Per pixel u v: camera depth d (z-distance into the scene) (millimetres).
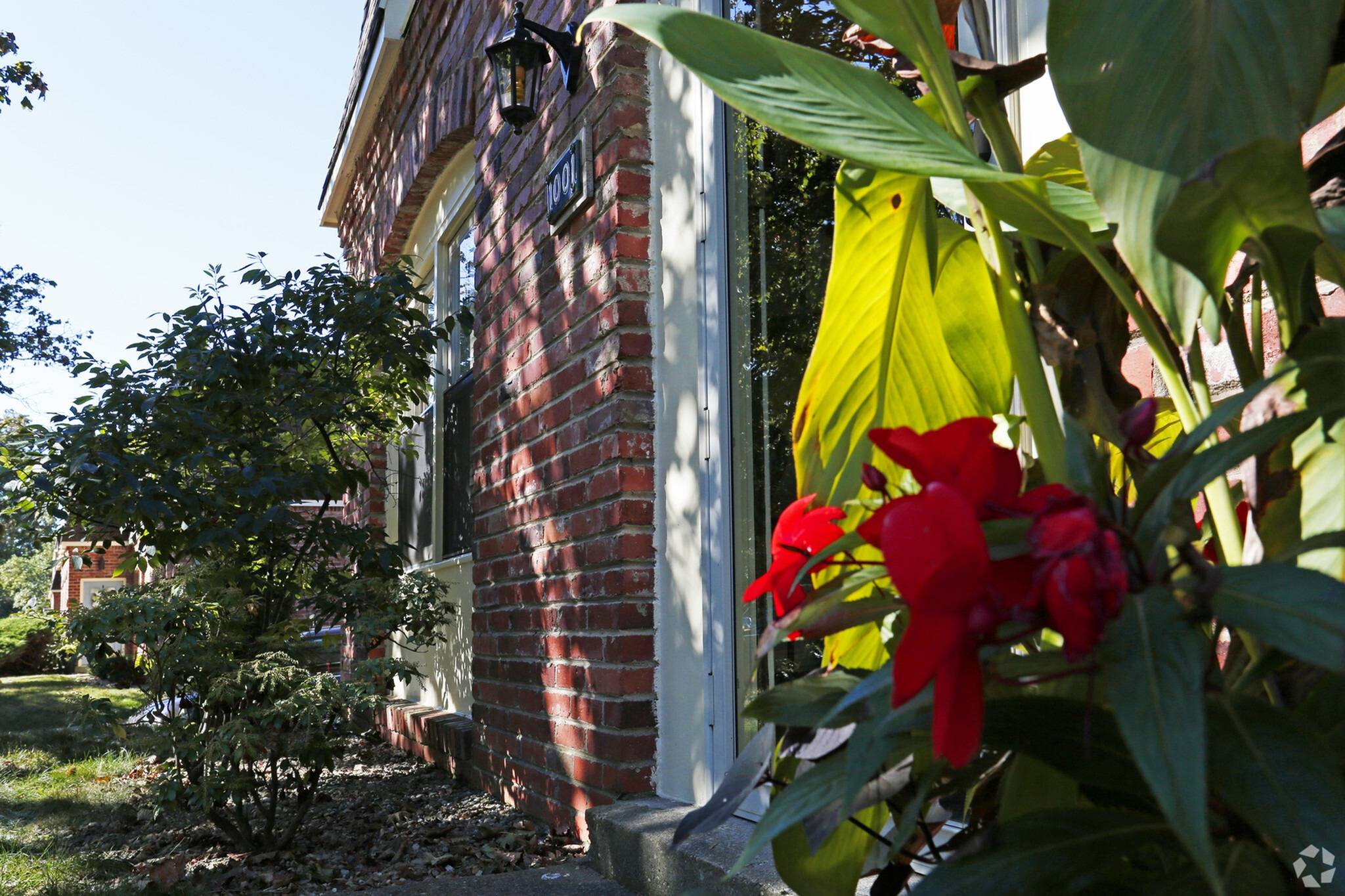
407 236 8125
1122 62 835
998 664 644
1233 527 910
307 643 4812
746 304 3254
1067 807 764
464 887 3109
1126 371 1850
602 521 3688
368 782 5719
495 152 5152
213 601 4617
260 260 5824
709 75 871
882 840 905
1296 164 641
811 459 1337
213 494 5047
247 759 4277
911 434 704
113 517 4871
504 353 4840
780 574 945
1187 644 532
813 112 868
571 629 3928
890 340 1334
